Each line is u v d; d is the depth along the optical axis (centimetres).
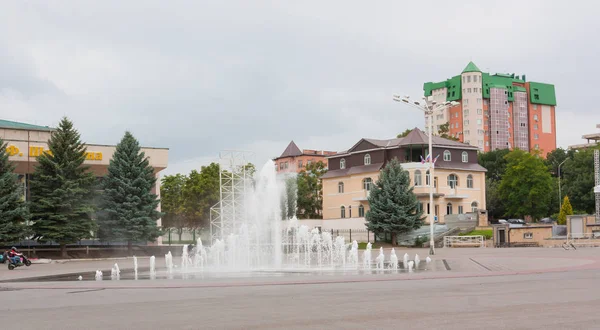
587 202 9744
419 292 1731
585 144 16600
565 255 3891
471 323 1137
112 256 5503
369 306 1420
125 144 5716
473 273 2477
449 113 17388
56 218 5034
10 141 5734
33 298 1838
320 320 1215
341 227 8400
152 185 5841
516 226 6284
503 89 17088
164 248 6225
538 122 17775
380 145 8994
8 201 4728
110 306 1555
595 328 1064
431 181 4800
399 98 4894
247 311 1379
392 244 6994
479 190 9075
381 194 7050
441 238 6869
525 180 9712
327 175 9525
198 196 8900
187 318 1289
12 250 3950
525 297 1545
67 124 5312
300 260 4291
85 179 5256
